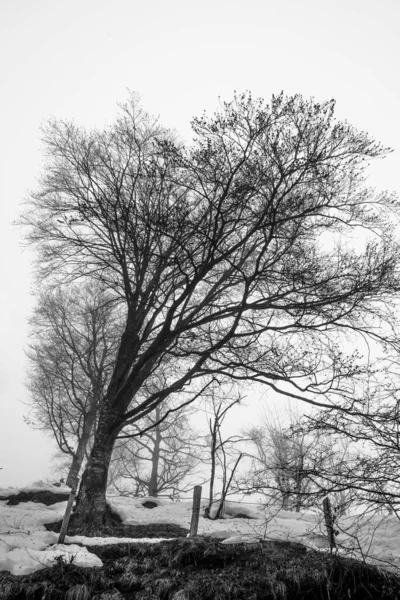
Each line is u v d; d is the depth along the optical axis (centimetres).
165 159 1416
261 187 1345
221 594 689
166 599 699
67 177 1689
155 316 1678
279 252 1448
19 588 686
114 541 968
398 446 800
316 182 1332
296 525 1308
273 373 1403
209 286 1853
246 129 1318
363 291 1362
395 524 1141
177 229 1423
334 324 1448
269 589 708
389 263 1344
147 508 1725
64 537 958
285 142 1312
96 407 2227
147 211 1470
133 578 742
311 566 748
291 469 855
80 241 1662
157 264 1664
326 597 708
